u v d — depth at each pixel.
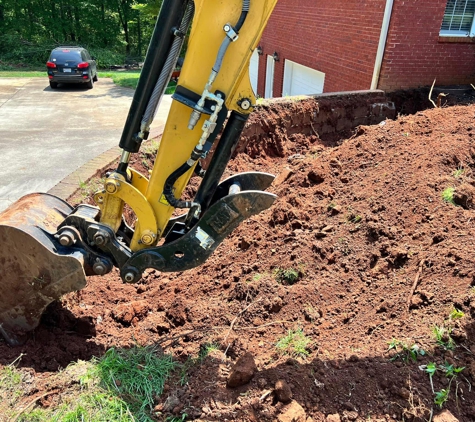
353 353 2.38
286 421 2.02
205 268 3.85
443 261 2.89
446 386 2.11
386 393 2.11
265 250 3.84
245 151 6.80
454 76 8.45
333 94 7.73
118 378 2.35
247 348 2.66
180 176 2.42
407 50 8.04
